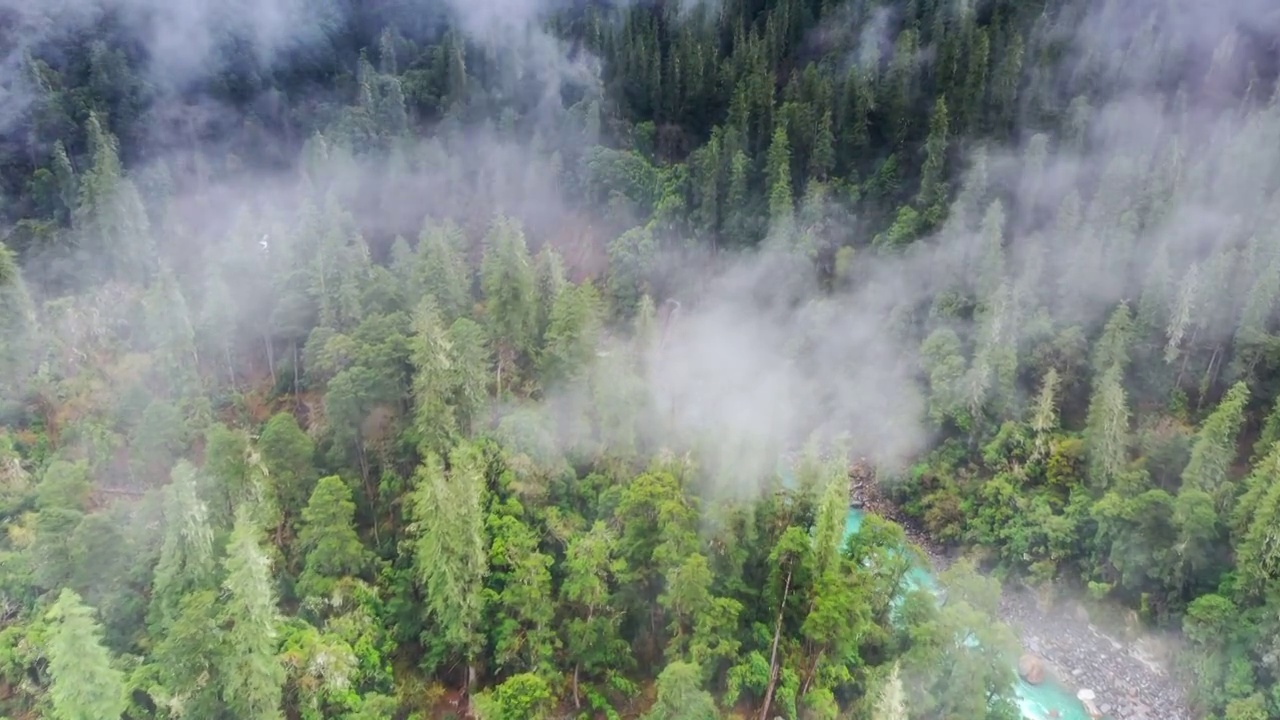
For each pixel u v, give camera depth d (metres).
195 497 54.16
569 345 77.69
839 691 58.69
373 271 86.62
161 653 47.59
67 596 42.41
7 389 79.75
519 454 68.25
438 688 60.22
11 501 66.88
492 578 59.88
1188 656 69.06
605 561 59.06
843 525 59.41
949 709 56.00
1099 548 76.00
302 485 65.50
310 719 52.16
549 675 56.84
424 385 67.12
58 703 42.72
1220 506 71.19
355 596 59.44
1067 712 68.75
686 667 51.19
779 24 134.25
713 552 60.34
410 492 66.12
